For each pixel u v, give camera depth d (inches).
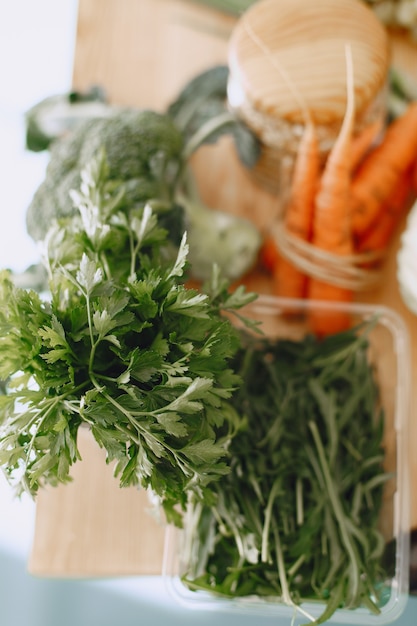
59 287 17.5
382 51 22.8
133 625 28.7
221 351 16.9
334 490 20.6
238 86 23.2
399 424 22.8
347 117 21.4
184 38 26.3
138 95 26.0
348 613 20.9
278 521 20.6
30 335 16.9
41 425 16.3
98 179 19.2
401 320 23.3
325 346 22.8
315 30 22.6
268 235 25.0
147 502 22.9
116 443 16.1
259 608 20.8
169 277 16.8
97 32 26.2
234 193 25.5
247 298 18.8
